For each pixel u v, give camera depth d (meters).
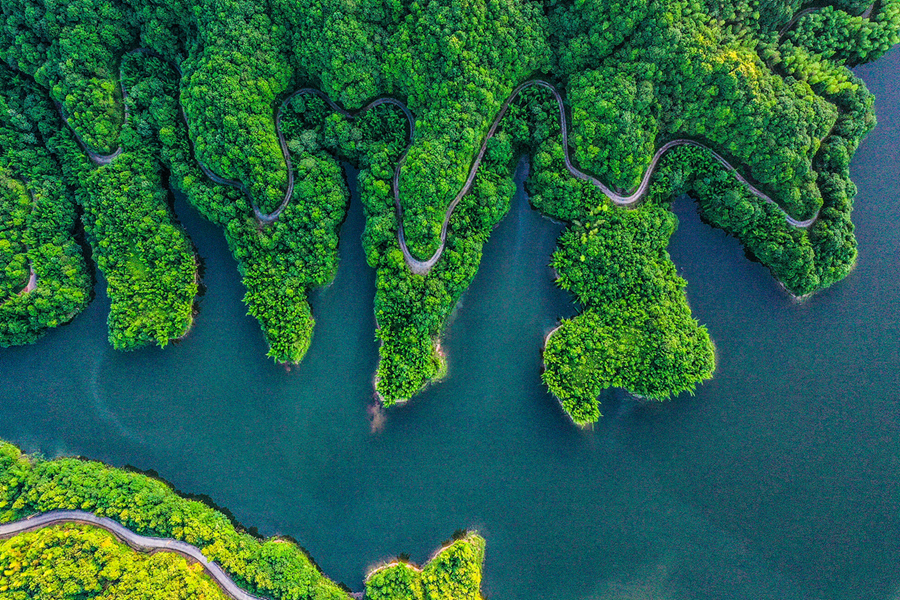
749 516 79.75
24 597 64.44
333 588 75.88
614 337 78.06
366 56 71.19
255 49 70.38
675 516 80.00
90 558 67.75
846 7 76.25
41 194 75.06
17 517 70.62
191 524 73.00
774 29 75.31
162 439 79.56
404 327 77.88
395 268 76.50
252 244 77.50
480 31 68.94
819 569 78.56
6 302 73.25
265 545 75.50
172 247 77.81
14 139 74.69
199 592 68.44
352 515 79.12
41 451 78.50
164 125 75.56
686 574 79.19
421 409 80.31
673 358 75.94
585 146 74.06
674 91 72.06
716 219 80.19
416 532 79.00
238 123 70.38
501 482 80.00
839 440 79.88
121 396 79.81
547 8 73.19
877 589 77.62
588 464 80.31
